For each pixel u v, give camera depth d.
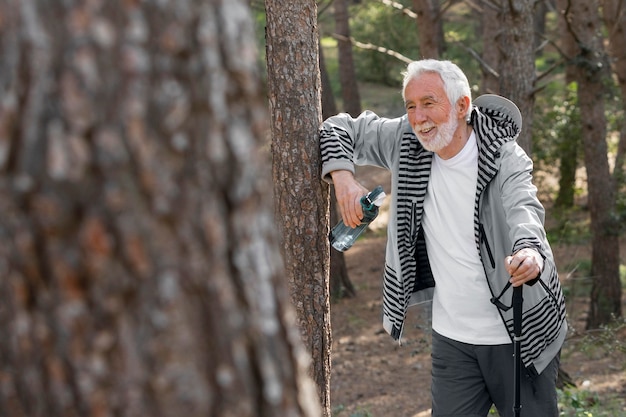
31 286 1.42
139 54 1.38
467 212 4.16
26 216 1.38
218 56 1.46
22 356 1.46
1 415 1.49
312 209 4.31
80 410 1.44
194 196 1.44
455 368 4.36
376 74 29.64
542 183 18.48
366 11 25.80
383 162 4.43
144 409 1.44
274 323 1.56
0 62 1.38
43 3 1.36
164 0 1.40
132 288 1.41
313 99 4.30
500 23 9.57
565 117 16.81
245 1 1.52
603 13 15.38
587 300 14.79
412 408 10.33
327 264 4.38
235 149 1.48
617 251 13.60
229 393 1.49
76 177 1.36
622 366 10.75
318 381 4.38
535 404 4.29
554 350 4.27
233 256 1.49
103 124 1.37
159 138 1.40
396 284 4.42
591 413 7.22
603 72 14.37
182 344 1.44
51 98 1.36
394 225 4.36
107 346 1.42
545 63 27.17
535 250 3.81
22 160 1.37
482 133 4.13
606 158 13.70
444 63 4.12
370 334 13.88
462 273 4.22
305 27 4.23
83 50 1.36
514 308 4.00
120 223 1.39
